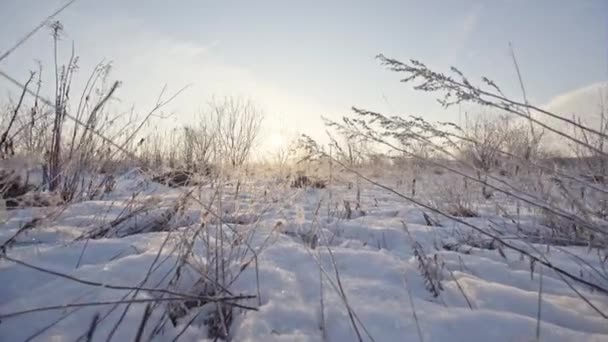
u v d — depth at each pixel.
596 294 1.58
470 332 1.29
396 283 1.68
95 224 2.38
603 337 1.22
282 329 1.32
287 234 2.45
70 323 1.28
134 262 1.67
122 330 1.26
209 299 1.33
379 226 2.73
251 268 1.74
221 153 2.83
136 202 2.66
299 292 1.55
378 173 3.47
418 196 3.62
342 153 2.37
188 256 1.68
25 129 2.38
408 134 2.00
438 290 1.60
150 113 2.79
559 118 1.64
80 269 1.61
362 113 2.03
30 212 2.43
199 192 2.28
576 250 2.18
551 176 1.96
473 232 2.62
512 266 1.99
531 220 2.91
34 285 1.53
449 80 1.80
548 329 1.28
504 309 1.46
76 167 3.14
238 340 1.26
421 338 1.19
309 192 3.70
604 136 1.57
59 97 2.99
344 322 1.34
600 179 2.10
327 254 1.98
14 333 1.23
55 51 2.94
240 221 2.48
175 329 1.33
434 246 2.36
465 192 3.50
